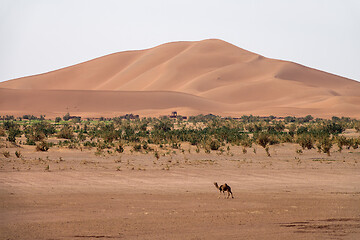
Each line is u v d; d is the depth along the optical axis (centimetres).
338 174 8006
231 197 5509
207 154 11544
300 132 17712
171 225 3938
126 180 6981
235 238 3500
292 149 12925
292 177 7594
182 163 9450
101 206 4797
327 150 11938
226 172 8144
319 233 3678
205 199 5353
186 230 3759
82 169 8169
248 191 6078
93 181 6794
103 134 15838
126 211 4544
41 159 9550
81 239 3422
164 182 6844
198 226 3909
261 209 4716
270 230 3772
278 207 4841
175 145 12950
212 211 4588
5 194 5428
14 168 8038
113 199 5269
